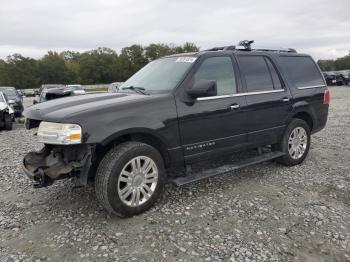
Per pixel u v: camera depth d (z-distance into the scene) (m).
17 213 3.87
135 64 88.19
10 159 6.40
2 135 9.87
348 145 7.00
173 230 3.40
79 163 3.44
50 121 3.42
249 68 4.88
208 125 4.24
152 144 4.00
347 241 3.18
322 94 5.91
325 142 7.33
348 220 3.59
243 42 5.12
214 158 4.45
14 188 4.70
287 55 5.58
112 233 3.36
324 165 5.56
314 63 6.05
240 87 4.66
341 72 37.28
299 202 4.05
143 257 2.95
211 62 4.41
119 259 2.92
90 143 3.34
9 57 86.94
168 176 4.60
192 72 4.18
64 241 3.23
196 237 3.26
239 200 4.12
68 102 3.85
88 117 3.38
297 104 5.39
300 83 5.59
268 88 5.05
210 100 4.26
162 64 4.75
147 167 3.75
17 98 15.01
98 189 3.51
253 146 4.86
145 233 3.35
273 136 5.13
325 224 3.50
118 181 3.51
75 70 93.81
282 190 4.45
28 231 3.44
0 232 3.43
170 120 3.88
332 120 10.77
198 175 4.18
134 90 4.39
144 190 3.76
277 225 3.49
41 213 3.86
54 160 3.70
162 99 3.88
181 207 3.93
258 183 4.72
